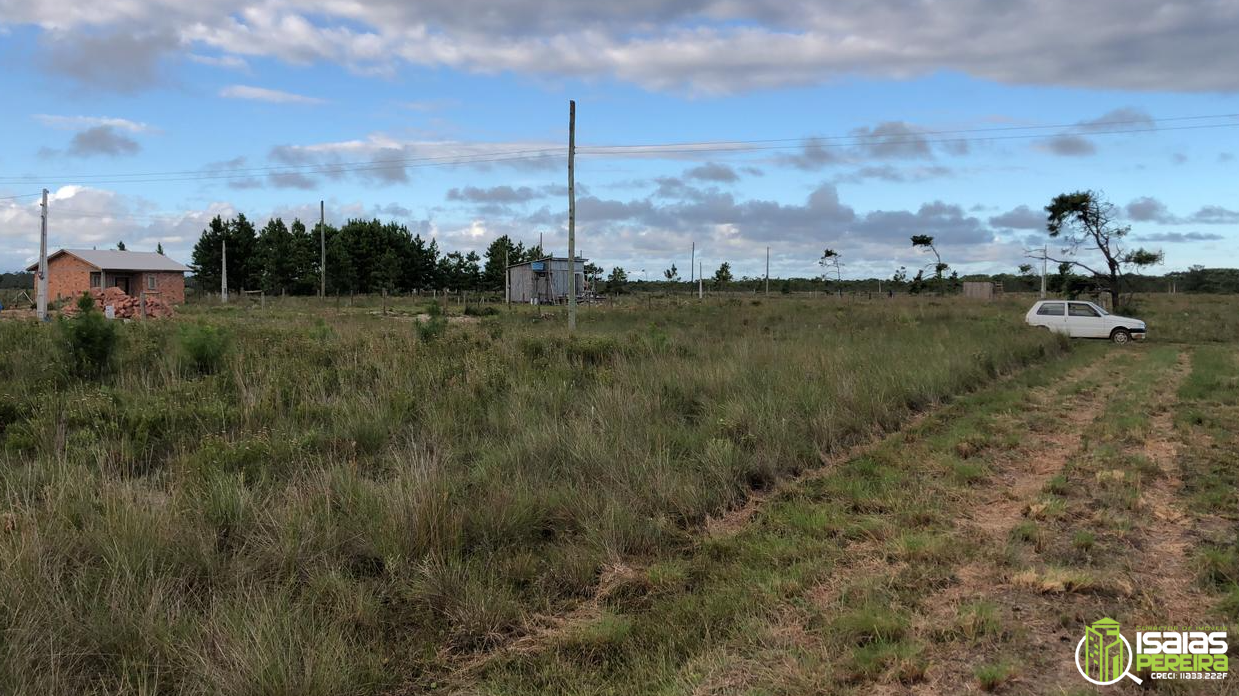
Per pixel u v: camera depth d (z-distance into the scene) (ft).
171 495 17.34
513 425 25.46
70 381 32.30
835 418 27.35
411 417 27.66
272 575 14.25
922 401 34.35
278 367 34.35
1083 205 98.22
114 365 34.94
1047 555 15.71
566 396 30.22
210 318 85.56
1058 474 22.13
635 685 11.23
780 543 16.61
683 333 67.26
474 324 71.72
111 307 86.84
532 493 18.85
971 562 15.42
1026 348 55.77
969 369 41.42
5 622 11.41
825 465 23.77
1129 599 13.60
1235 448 25.16
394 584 14.34
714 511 19.24
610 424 24.90
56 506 15.53
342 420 26.08
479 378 32.04
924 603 13.48
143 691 10.14
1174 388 39.96
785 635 12.48
